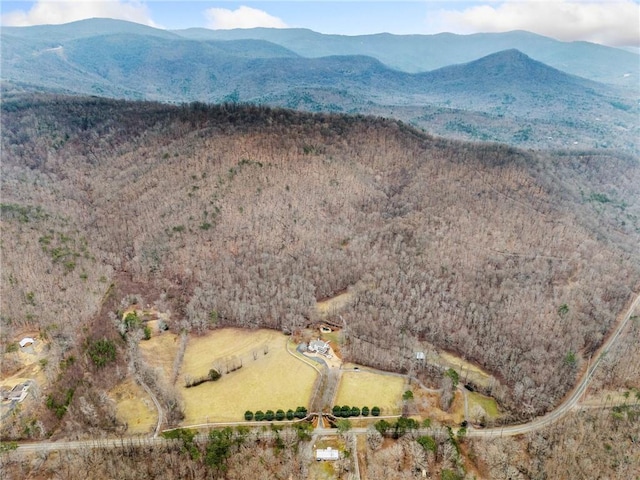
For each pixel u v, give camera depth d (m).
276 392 163.62
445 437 148.00
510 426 161.50
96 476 129.75
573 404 173.75
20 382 158.75
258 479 132.25
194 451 137.00
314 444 144.38
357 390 166.25
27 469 131.50
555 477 144.88
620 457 152.00
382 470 138.25
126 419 149.62
